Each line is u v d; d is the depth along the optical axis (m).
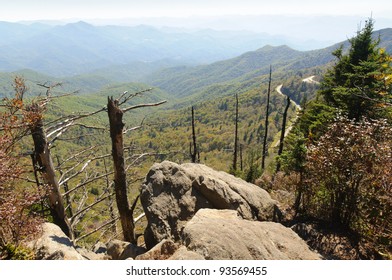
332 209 10.88
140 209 14.29
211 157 99.00
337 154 10.00
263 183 18.09
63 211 9.86
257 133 119.50
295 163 11.48
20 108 7.40
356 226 10.36
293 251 7.16
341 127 10.77
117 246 9.07
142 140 95.38
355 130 10.23
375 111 16.36
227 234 6.25
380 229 8.99
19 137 7.65
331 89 18.98
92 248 12.13
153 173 10.59
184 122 187.88
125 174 9.87
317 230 10.33
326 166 10.27
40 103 8.65
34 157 8.84
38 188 6.86
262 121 140.88
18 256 5.96
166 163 10.97
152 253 6.36
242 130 137.00
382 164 9.06
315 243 9.61
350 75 16.81
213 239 5.99
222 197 10.13
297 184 12.02
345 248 9.22
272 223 8.77
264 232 7.50
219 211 8.43
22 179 7.34
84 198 12.96
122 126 9.20
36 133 8.52
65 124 10.67
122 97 9.44
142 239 13.37
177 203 9.85
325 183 10.72
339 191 10.50
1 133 7.16
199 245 5.82
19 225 5.93
